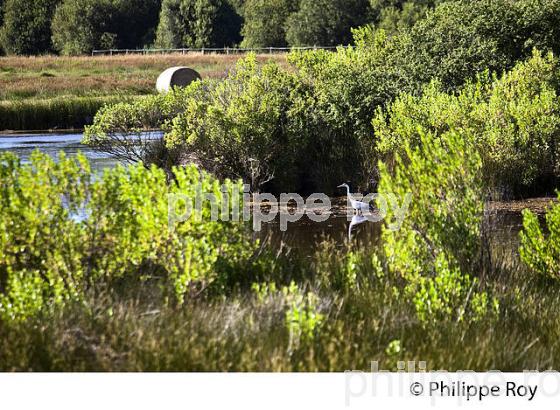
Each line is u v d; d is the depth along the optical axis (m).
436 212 7.69
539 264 8.46
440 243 7.60
